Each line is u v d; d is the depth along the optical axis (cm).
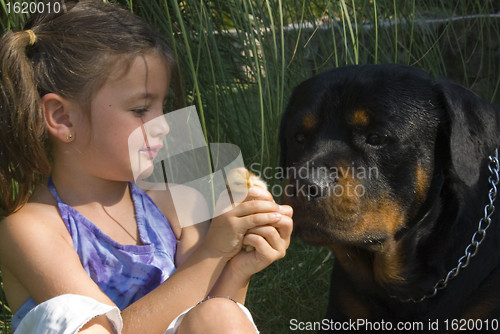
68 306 135
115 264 161
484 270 205
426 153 198
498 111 213
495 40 402
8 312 231
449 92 200
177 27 273
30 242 148
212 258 150
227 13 288
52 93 155
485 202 210
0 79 152
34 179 166
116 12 168
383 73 201
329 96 200
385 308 218
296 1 288
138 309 147
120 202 172
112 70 154
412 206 198
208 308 137
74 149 160
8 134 155
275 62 216
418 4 339
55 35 158
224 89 256
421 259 207
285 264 284
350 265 217
